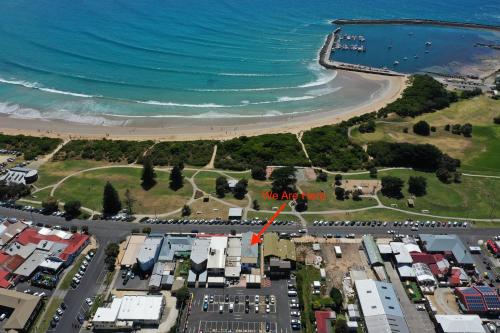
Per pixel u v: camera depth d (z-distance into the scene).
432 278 159.50
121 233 184.12
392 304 147.50
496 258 173.38
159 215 195.62
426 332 142.62
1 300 147.88
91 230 185.62
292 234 182.88
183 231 185.38
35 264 165.38
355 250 175.62
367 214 197.50
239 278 161.38
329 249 175.88
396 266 167.38
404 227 189.50
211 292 155.75
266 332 141.62
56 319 144.50
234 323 144.38
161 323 144.25
